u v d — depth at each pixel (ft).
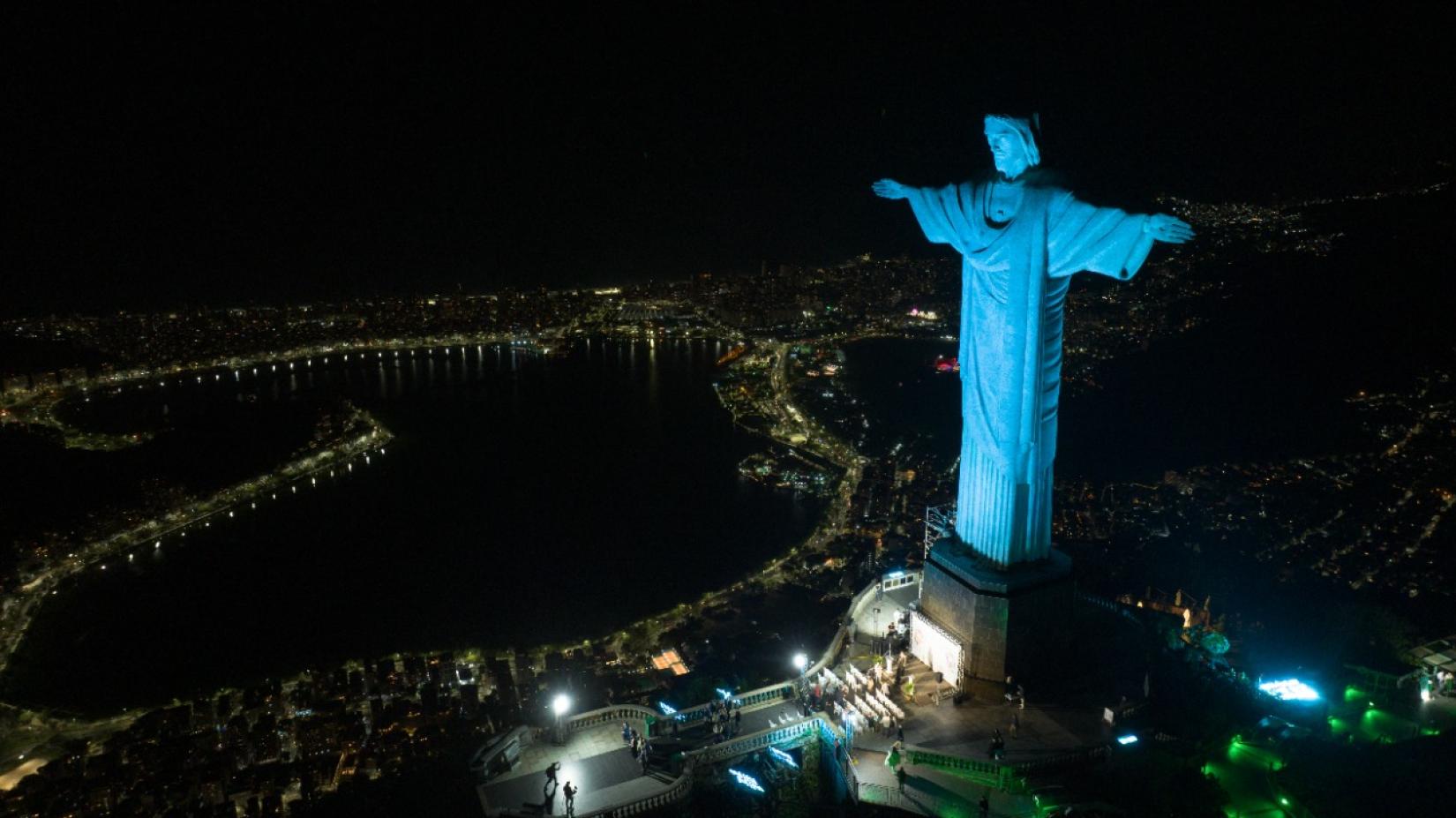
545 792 144.46
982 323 143.02
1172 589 225.56
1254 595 221.66
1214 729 137.39
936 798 129.80
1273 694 150.20
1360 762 122.72
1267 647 180.96
